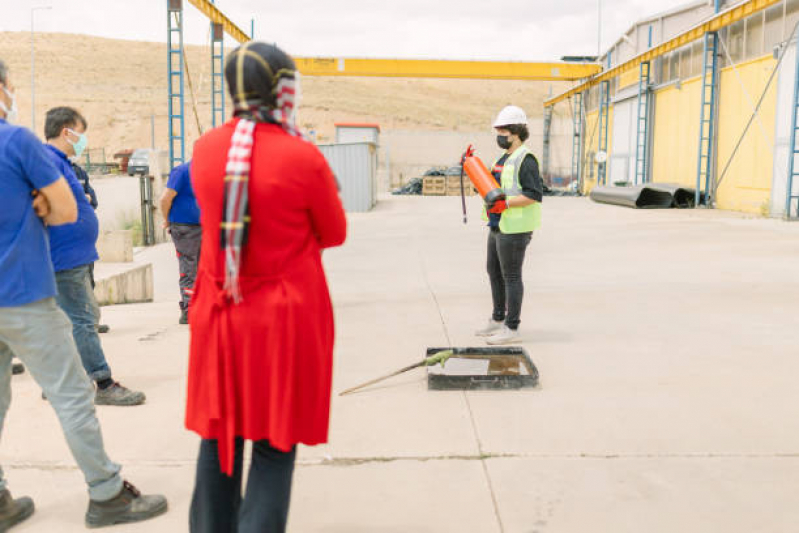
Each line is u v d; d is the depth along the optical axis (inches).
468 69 1283.2
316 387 81.1
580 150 1560.0
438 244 548.7
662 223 657.6
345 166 955.3
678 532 102.3
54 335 101.4
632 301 280.4
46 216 100.3
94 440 105.3
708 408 152.3
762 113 753.0
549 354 199.0
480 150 1752.0
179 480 122.7
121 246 377.7
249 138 75.8
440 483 118.8
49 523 109.1
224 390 79.8
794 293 290.4
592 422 144.8
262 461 82.7
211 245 79.1
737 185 820.6
